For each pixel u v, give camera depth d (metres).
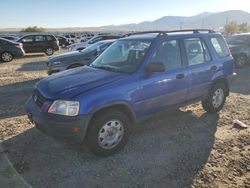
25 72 13.19
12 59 18.42
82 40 34.06
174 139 4.95
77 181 3.72
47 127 4.04
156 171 3.94
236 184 3.64
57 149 4.59
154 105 4.77
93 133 4.09
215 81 5.95
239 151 4.53
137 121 4.64
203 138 5.00
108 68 4.83
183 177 3.79
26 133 5.23
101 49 10.38
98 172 3.93
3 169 4.00
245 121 5.86
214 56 5.91
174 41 5.16
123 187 3.60
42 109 4.08
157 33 5.23
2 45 17.91
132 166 4.07
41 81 4.76
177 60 5.16
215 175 3.84
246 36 13.55
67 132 3.91
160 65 4.50
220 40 6.25
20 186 3.61
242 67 13.18
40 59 19.78
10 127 5.55
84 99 3.91
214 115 6.19
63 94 3.99
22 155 4.40
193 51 5.50
